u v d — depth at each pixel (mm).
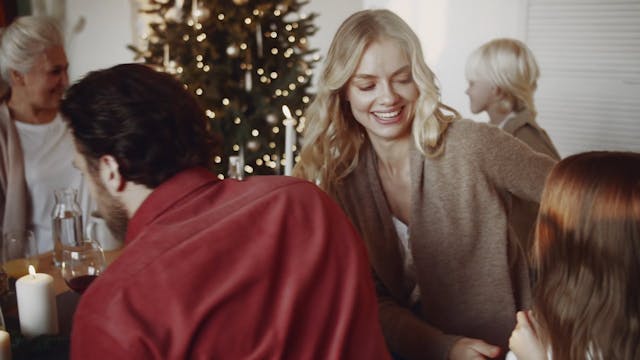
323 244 839
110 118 831
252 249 800
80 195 2408
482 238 1316
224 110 3520
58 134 2381
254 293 784
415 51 1216
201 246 780
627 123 3904
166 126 851
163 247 785
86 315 759
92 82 860
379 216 1415
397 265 1448
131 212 902
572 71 3975
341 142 1378
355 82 1247
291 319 786
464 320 1384
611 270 936
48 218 2385
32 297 1303
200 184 871
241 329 768
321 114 1340
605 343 942
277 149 3648
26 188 2340
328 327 820
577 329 969
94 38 4629
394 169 1386
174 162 864
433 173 1299
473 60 2365
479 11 4160
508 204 1366
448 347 1238
